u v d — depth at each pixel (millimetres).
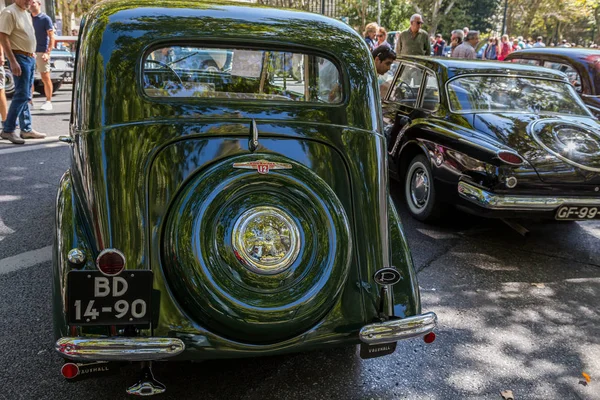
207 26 2566
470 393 2740
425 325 2393
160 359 2059
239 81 2844
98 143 2301
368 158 2645
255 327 2080
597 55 7148
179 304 2125
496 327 3424
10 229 4367
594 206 4297
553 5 40594
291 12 2861
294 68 2828
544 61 7633
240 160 2242
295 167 2316
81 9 20594
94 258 2201
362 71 2768
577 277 4242
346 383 2748
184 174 2301
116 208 2205
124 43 2428
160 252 2174
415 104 5523
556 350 3193
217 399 2559
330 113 2650
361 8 28953
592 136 4641
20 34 6727
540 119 4812
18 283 3518
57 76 11562
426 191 5070
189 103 2445
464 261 4418
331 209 2287
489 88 5227
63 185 2662
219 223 2129
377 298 2451
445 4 38344
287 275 2156
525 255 4633
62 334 2105
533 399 2732
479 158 4320
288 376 2777
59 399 2473
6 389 2520
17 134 7555
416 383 2795
